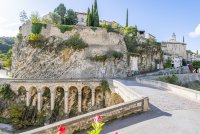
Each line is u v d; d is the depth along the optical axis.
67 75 51.69
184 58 97.88
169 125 11.85
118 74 56.94
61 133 5.21
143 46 69.06
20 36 55.84
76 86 37.66
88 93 40.16
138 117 13.42
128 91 21.41
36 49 52.31
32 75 51.19
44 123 36.81
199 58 116.06
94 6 62.72
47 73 51.28
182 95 22.59
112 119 12.71
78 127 10.44
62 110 38.78
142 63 66.56
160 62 74.88
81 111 38.47
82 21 72.81
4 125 35.00
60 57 52.41
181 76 58.81
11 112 36.88
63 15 64.56
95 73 54.12
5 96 38.34
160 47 76.50
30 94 38.41
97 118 5.83
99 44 57.12
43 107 38.62
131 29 70.44
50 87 37.19
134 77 55.19
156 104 17.34
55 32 54.12
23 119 36.88
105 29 58.72
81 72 52.94
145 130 10.97
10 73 58.69
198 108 16.33
